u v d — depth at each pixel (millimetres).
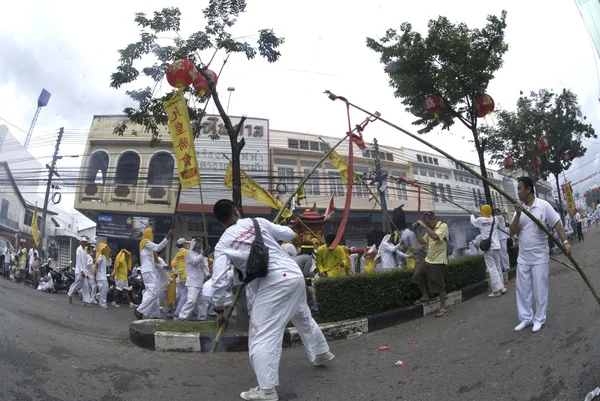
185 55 7441
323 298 6180
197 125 8445
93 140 21031
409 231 8594
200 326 5879
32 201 26766
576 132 18500
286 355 5059
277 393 3689
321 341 4273
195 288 7875
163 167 21266
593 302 4836
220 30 7762
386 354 4695
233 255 3604
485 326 5109
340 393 3662
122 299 13312
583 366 3305
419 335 5352
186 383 4059
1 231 22516
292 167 23391
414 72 10977
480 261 8961
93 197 20453
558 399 3000
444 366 4012
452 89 10594
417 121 12125
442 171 30641
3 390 3209
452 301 7301
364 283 6293
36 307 7820
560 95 18375
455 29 10688
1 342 4289
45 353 4312
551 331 4289
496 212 10234
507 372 3580
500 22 10539
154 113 7934
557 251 12719
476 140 11367
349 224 25031
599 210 26484
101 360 4512
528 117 16719
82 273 10922
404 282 6855
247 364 4688
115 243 21156
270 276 3578
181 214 20984
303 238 8828
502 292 7578
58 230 31875
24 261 17203
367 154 26188
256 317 3555
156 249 8281
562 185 22516
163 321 6211
